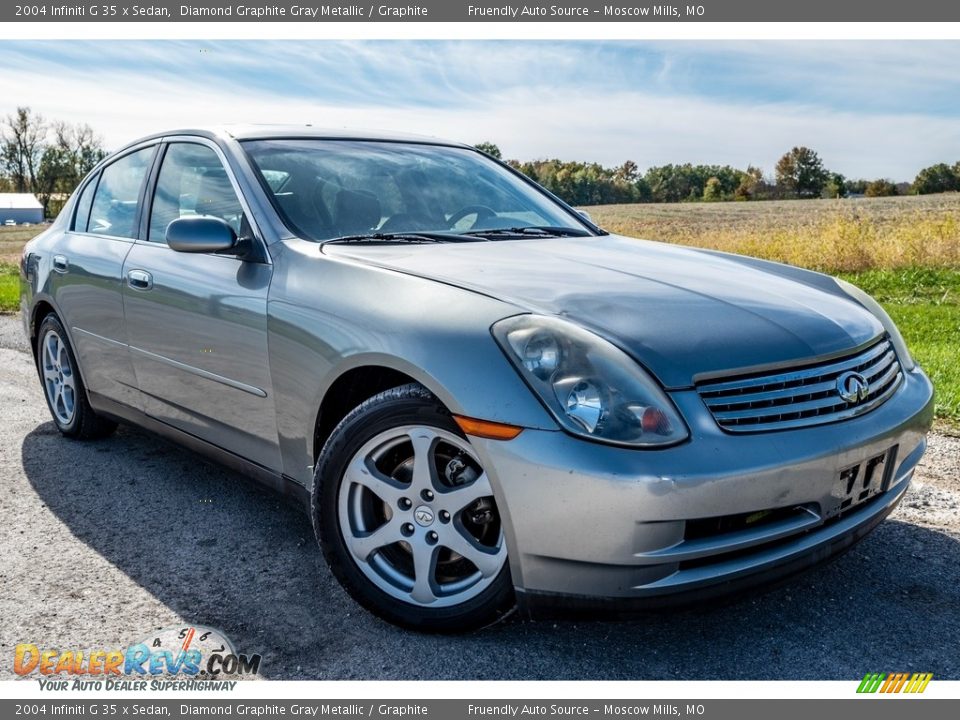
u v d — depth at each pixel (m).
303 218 2.96
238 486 3.63
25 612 2.55
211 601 2.61
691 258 3.08
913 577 2.74
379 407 2.34
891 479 2.44
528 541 2.08
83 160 75.88
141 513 3.33
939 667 2.24
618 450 1.99
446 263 2.61
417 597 2.37
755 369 2.17
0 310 9.80
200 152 3.41
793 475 2.09
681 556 2.00
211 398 3.05
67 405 4.27
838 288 2.98
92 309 3.74
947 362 6.04
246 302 2.80
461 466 2.29
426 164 3.58
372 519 2.50
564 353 2.09
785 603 2.58
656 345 2.13
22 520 3.26
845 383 2.31
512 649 2.34
